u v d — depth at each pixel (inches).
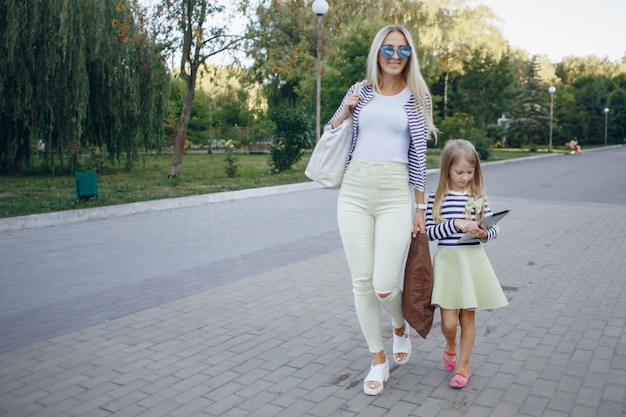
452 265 136.0
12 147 771.4
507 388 136.0
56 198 497.4
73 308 206.2
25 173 768.9
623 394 131.8
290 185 609.9
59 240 337.4
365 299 135.4
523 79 1839.3
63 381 144.3
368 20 1137.4
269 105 1469.0
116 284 239.0
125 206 442.9
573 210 461.7
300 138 772.0
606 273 248.8
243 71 721.0
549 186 676.7
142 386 141.1
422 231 132.5
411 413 124.3
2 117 695.7
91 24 612.1
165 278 248.4
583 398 130.0
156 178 709.9
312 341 171.6
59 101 629.9
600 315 191.0
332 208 472.4
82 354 162.6
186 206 489.7
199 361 156.9
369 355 160.2
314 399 132.6
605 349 160.4
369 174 130.0
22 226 375.9
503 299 136.2
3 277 251.1
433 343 168.2
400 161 130.5
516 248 304.3
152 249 310.5
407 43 130.0
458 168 134.6
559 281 236.2
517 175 848.9
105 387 140.6
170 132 1454.2
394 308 136.4
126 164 802.8
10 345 169.8
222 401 132.3
